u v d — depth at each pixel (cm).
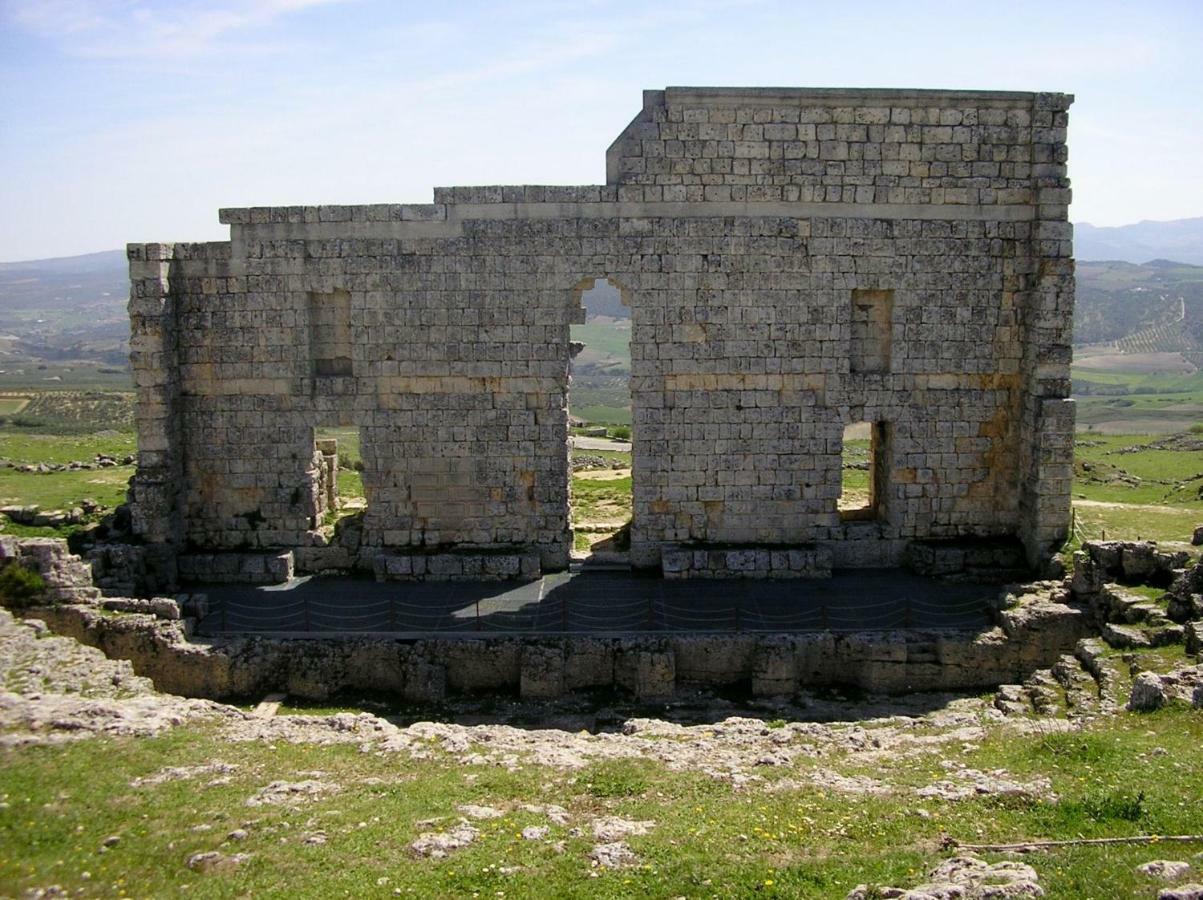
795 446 3666
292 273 3616
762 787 2014
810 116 3541
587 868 1597
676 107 3522
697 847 1664
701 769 2145
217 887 1531
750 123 3538
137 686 2672
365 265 3600
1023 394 3669
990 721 2539
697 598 3434
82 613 3020
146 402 3572
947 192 3588
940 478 3706
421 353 3631
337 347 3706
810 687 3112
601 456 7050
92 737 2147
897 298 3622
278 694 3052
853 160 3562
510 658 3080
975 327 3647
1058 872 1451
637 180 3550
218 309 3641
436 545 3709
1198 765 1905
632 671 3078
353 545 3725
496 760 2217
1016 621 3075
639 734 2534
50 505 3847
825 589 3516
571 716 2928
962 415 3684
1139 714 2292
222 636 3141
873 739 2403
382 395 3656
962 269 3619
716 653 3114
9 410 12788
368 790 1981
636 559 3703
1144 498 4841
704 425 3650
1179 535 3656
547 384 3634
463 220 3575
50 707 2275
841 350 3631
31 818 1741
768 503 3688
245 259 3612
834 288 3603
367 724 2459
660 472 3669
